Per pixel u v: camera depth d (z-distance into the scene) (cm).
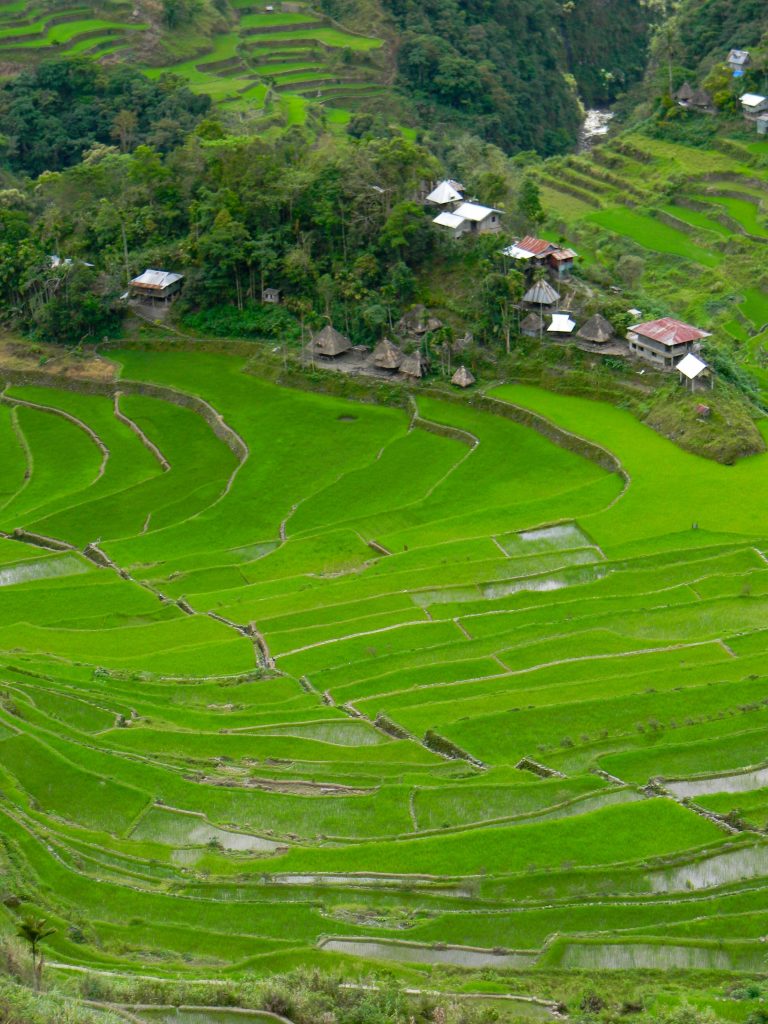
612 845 10350
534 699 12594
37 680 13388
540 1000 8719
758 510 16850
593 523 16725
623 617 14338
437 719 12419
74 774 11531
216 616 15238
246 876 10269
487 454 18888
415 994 8669
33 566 17062
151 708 12950
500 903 9825
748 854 10281
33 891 9938
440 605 15025
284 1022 8262
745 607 14425
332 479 18725
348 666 13688
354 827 10894
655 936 9381
